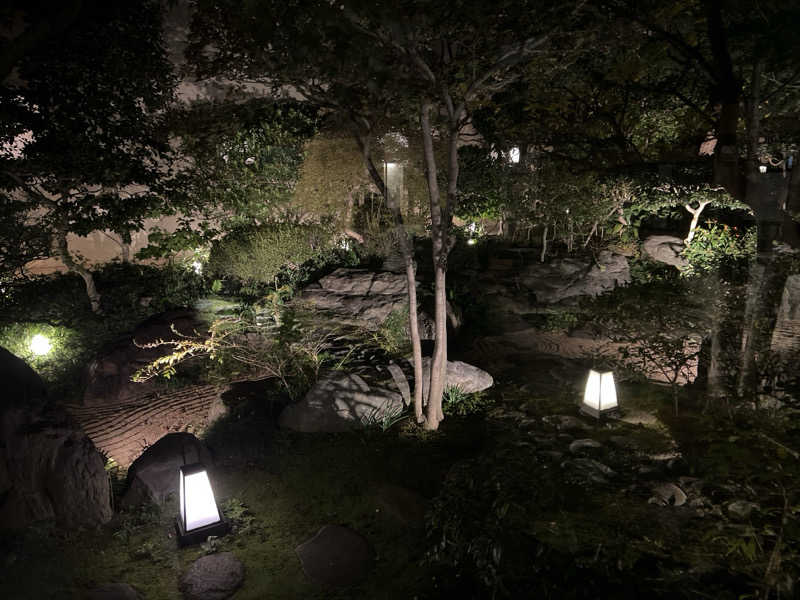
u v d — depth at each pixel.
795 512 2.81
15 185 9.03
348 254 14.38
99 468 5.14
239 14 4.75
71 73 8.16
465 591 3.81
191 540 4.73
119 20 8.25
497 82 6.00
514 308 12.18
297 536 4.84
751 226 14.04
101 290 12.60
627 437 5.65
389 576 4.23
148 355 9.26
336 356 8.81
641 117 9.67
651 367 7.30
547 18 5.01
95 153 8.63
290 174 11.80
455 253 15.27
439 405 6.37
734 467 3.35
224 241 13.09
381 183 6.16
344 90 5.15
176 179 10.02
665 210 15.38
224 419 6.80
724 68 4.39
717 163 4.46
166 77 9.05
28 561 4.35
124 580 4.32
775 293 5.19
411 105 5.73
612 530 3.48
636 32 5.44
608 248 15.09
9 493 4.72
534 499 3.79
